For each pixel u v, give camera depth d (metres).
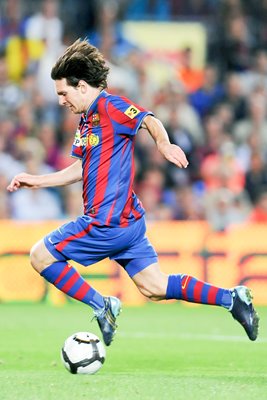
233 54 56.22
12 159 49.06
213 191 47.16
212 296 21.25
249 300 21.17
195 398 17.89
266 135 51.00
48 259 21.36
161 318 36.81
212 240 42.88
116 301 21.50
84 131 21.36
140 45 56.28
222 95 53.91
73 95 21.22
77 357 21.42
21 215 46.84
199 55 56.50
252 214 47.19
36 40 55.12
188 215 46.88
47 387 19.17
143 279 21.47
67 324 34.12
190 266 42.88
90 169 21.22
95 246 21.20
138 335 31.19
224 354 26.42
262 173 49.56
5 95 52.91
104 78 21.38
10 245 42.62
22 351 26.91
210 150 50.31
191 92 54.28
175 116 50.56
